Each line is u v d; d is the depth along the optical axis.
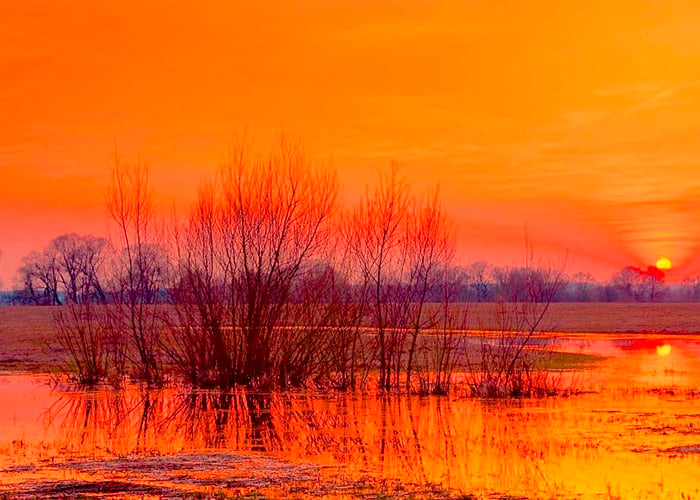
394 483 18.66
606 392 34.53
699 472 19.64
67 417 28.83
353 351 37.16
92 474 19.64
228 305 37.72
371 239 37.38
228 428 26.55
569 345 59.59
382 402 32.44
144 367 39.97
